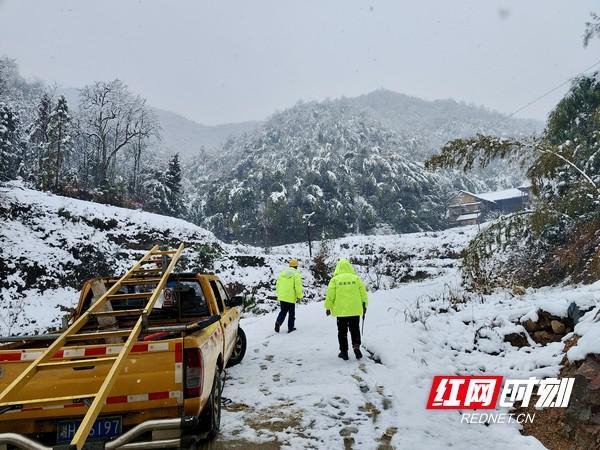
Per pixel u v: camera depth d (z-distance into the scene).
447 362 6.75
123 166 80.56
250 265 25.30
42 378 3.58
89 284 5.67
